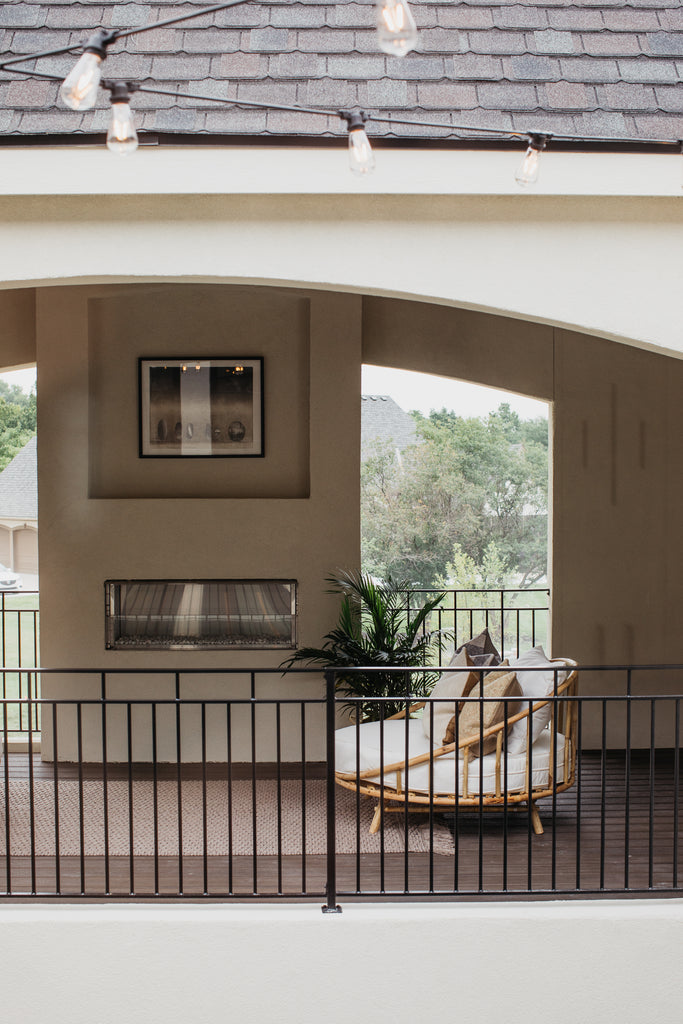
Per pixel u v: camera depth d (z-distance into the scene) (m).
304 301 6.48
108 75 3.99
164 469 6.52
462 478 19.64
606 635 6.71
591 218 3.97
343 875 4.22
